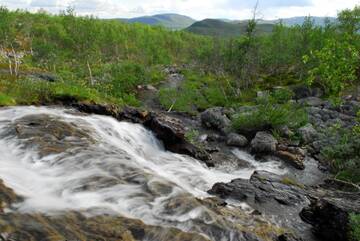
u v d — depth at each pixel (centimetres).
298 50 5862
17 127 1927
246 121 3156
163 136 2575
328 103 4044
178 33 15538
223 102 4947
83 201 1240
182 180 1961
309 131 3094
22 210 1111
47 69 6016
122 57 10231
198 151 2503
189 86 5809
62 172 1480
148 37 12044
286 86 5128
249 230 1247
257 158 2695
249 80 5784
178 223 1191
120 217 1153
